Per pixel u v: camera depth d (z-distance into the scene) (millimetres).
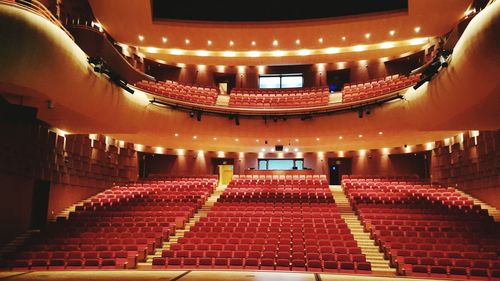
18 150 11602
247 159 22969
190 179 20344
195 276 8719
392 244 10844
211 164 22844
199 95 20578
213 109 19328
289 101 20844
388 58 21094
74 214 13609
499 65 8117
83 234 11820
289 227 12414
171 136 19422
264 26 18297
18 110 11531
